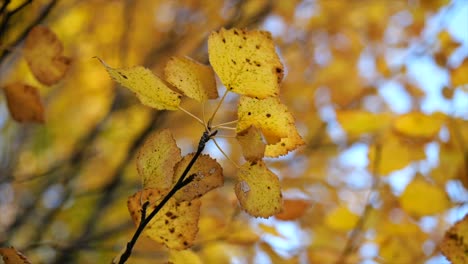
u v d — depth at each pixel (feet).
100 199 4.79
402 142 3.24
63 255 3.96
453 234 2.24
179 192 2.03
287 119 2.00
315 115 5.46
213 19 5.16
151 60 5.02
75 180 4.83
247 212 2.02
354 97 4.91
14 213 4.72
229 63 1.99
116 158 5.06
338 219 3.51
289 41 5.99
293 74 5.93
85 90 5.46
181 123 5.13
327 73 5.93
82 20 5.03
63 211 4.65
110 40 5.25
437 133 3.15
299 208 2.63
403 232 3.39
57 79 2.51
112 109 4.75
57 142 5.41
